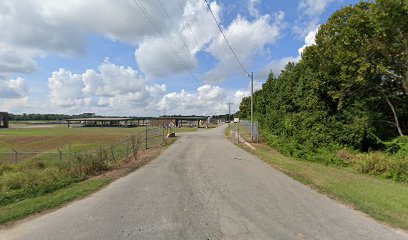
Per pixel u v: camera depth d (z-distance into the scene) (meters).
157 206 7.14
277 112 32.00
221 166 13.93
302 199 7.86
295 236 5.24
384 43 17.97
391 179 11.73
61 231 5.54
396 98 21.52
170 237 5.18
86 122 120.44
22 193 8.55
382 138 21.12
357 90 21.38
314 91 23.91
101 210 6.88
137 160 16.22
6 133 57.94
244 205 7.22
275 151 21.77
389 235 5.36
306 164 15.37
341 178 11.40
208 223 5.90
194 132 56.34
